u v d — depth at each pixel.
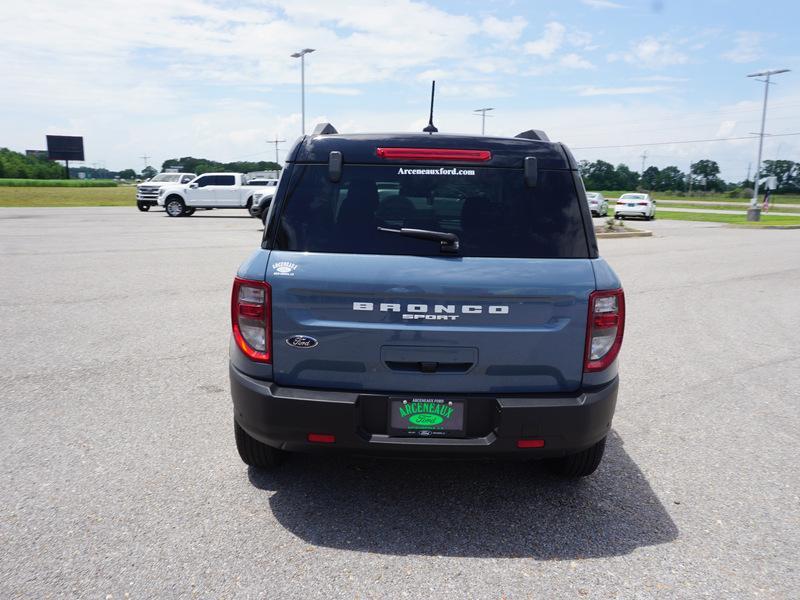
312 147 3.15
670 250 17.53
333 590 2.67
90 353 6.16
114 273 11.15
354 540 3.07
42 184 112.19
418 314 2.95
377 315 2.96
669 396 5.48
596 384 3.09
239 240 17.75
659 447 4.38
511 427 2.97
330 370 3.03
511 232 3.04
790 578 2.85
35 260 12.77
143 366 5.79
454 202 3.07
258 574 2.78
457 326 2.96
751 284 11.60
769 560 3.00
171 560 2.86
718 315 8.89
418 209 3.06
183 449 4.07
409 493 3.59
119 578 2.72
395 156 3.09
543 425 2.99
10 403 4.82
